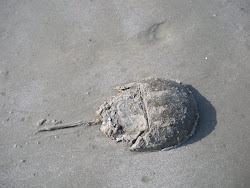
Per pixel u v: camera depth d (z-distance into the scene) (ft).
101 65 2.59
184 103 2.25
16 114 2.46
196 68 2.57
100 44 2.67
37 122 2.43
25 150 2.36
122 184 2.25
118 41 2.67
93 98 2.49
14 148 2.37
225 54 2.61
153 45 2.64
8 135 2.41
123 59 2.60
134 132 2.23
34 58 2.64
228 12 2.75
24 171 2.30
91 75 2.56
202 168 2.28
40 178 2.28
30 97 2.51
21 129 2.42
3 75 2.58
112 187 2.25
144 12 2.76
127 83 2.52
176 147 2.33
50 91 2.52
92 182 2.26
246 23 2.71
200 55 2.60
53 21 2.77
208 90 2.50
